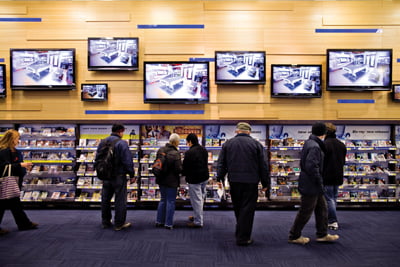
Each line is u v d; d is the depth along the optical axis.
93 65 4.62
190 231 3.57
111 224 3.77
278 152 4.85
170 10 4.79
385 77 4.59
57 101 4.73
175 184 3.64
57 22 4.75
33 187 4.60
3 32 4.73
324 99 4.73
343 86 4.62
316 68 4.60
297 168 4.68
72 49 4.63
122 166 3.59
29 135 4.66
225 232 3.54
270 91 4.71
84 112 4.73
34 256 2.79
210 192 4.61
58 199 4.57
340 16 4.77
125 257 2.78
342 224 3.88
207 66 4.59
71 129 4.70
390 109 4.72
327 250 2.97
